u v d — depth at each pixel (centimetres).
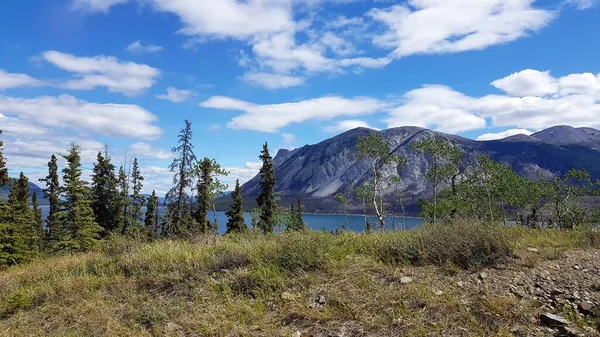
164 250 1011
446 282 626
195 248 1045
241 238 1201
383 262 752
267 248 870
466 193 2733
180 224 3188
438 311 538
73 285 833
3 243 2459
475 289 592
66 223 2739
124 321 640
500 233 761
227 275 771
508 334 468
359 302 590
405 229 1083
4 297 834
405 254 746
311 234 891
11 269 1411
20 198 3503
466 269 679
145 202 3969
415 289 599
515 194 2625
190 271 820
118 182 3728
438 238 766
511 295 566
